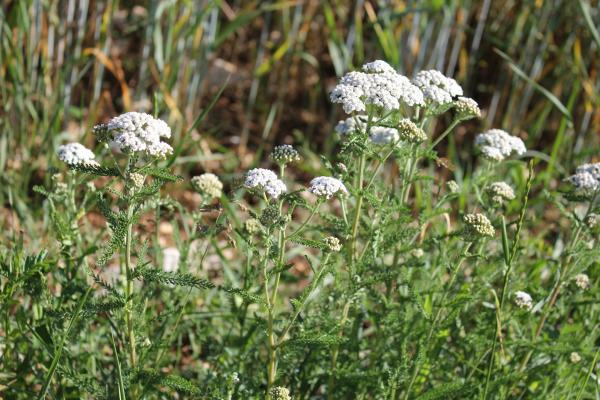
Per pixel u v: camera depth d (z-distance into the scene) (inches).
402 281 183.2
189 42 333.7
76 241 195.8
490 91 420.2
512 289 205.2
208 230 178.2
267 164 371.6
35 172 305.4
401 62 352.2
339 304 191.5
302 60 418.0
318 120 411.2
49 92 313.7
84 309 156.2
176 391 194.9
